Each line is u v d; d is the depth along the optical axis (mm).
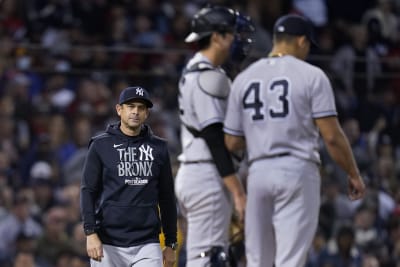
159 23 55000
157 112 46656
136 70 45250
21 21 51938
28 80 47781
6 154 46031
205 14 27359
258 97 24781
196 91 26578
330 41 55031
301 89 24375
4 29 50906
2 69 44375
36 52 44375
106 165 23406
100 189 23641
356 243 42625
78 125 47219
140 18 54156
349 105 47062
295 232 24328
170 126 46875
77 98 48125
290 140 24406
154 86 46750
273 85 24641
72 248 42250
